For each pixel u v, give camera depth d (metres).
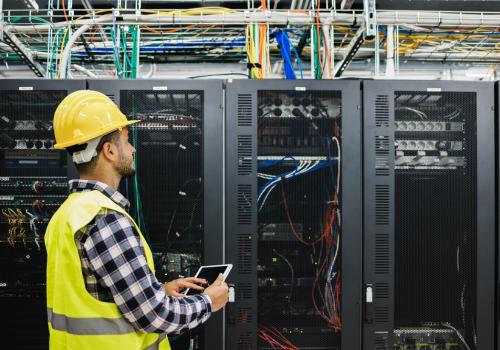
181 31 2.63
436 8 2.57
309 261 1.89
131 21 2.04
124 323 1.03
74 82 1.86
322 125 1.89
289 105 1.89
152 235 1.88
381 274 1.84
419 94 1.87
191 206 1.88
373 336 1.83
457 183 1.90
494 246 1.88
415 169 1.90
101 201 1.04
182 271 1.88
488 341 1.86
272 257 1.88
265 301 1.88
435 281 1.88
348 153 1.85
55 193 1.88
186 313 1.07
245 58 3.07
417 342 1.87
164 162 1.88
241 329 1.83
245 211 1.84
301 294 1.88
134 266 1.00
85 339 1.00
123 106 1.86
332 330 1.87
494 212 1.89
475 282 1.88
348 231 1.84
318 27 2.09
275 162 1.88
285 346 1.87
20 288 1.87
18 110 1.87
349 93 1.86
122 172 1.16
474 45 2.79
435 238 1.89
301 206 1.89
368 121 1.86
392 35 2.11
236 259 1.83
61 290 1.03
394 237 1.86
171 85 1.85
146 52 2.88
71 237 1.01
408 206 1.89
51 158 1.88
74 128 1.09
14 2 2.40
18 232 1.87
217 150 1.85
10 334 1.86
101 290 1.03
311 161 1.89
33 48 2.87
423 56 2.98
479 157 1.89
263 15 2.02
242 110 1.85
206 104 1.85
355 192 1.85
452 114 1.90
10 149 1.87
